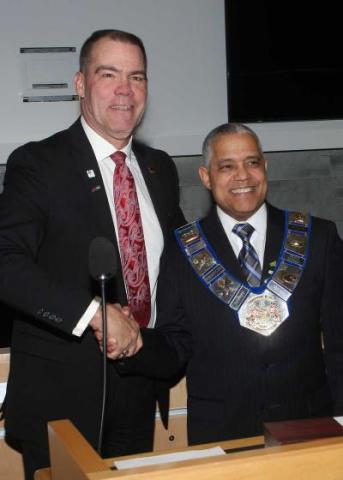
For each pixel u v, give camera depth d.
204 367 2.09
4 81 4.41
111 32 2.20
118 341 1.94
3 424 2.38
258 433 2.04
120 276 2.16
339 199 4.98
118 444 2.22
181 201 4.71
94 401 2.11
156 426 2.41
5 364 2.38
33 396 2.10
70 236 2.10
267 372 2.04
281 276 2.09
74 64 4.45
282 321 2.05
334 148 4.88
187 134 4.64
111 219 2.15
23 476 2.40
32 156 2.14
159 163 2.39
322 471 1.23
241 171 2.07
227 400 2.05
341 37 4.76
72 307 1.93
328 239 2.13
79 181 2.14
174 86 4.62
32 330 2.12
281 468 1.22
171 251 2.17
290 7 4.68
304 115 4.79
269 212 2.18
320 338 2.12
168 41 4.57
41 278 1.96
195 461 1.22
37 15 4.39
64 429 1.42
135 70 2.18
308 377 2.07
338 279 2.11
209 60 4.64
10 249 2.00
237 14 4.62
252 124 4.75
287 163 4.91
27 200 2.06
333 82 4.80
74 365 2.09
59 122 4.48
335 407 2.08
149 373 2.06
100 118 2.18
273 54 4.70
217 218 2.18
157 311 2.16
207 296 2.09
